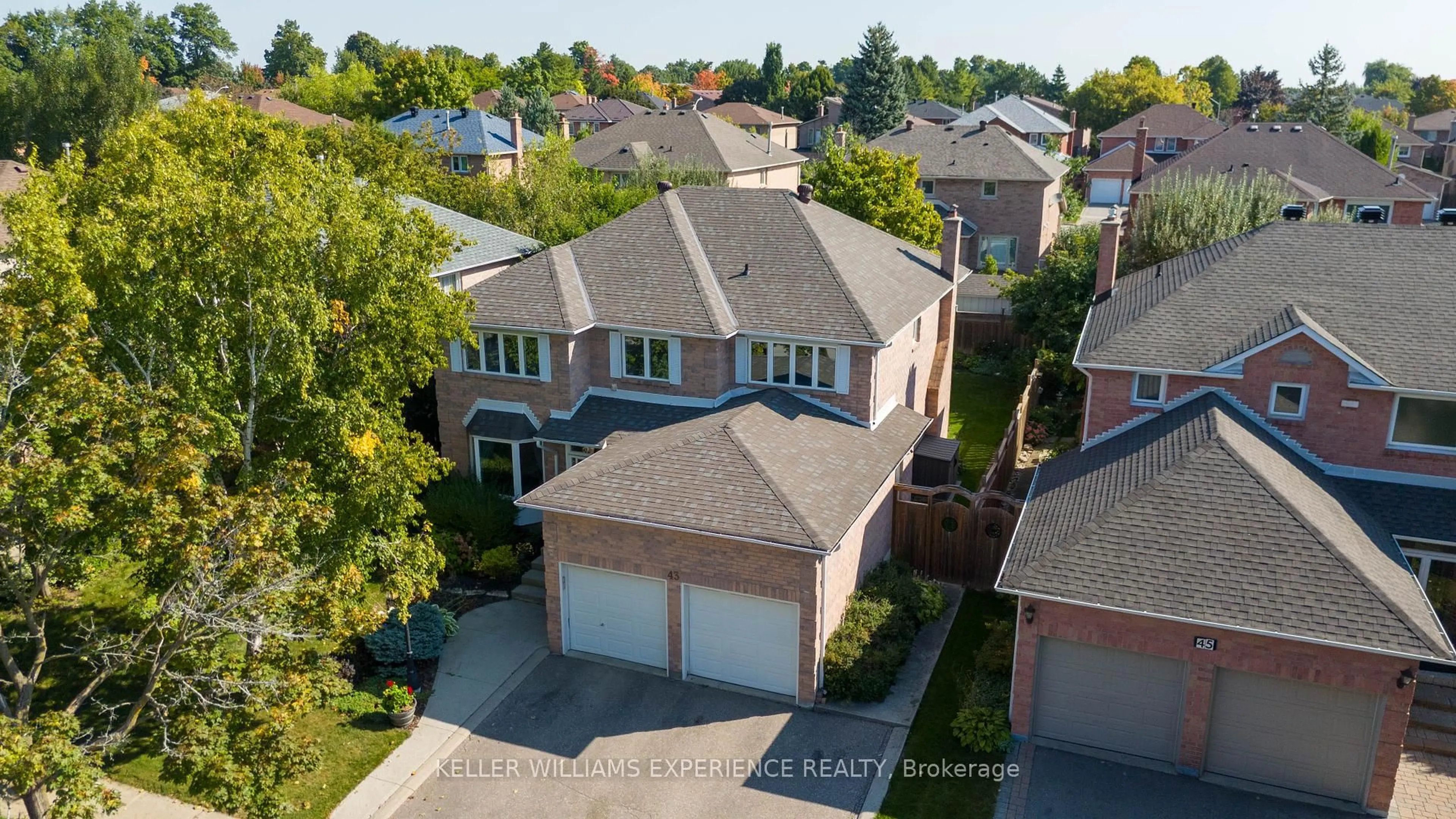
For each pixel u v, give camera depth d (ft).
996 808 59.67
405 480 64.80
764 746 65.87
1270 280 83.61
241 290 59.21
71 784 43.68
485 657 76.59
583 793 61.52
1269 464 69.05
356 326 67.92
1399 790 59.88
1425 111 487.61
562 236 126.82
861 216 148.25
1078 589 61.21
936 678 72.95
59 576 51.13
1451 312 76.33
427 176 153.79
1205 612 58.13
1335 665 56.85
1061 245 149.59
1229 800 60.03
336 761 64.18
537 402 92.22
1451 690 66.80
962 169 191.72
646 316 89.04
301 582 55.67
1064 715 65.67
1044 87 598.34
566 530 74.08
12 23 458.50
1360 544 63.62
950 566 86.33
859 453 82.89
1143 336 81.61
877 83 338.95
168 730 51.31
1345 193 176.96
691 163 177.58
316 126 256.32
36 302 50.06
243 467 64.23
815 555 66.28
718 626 72.43
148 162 69.72
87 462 44.70
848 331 85.46
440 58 320.29
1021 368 134.82
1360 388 72.69
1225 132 194.49
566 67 506.89
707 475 73.15
